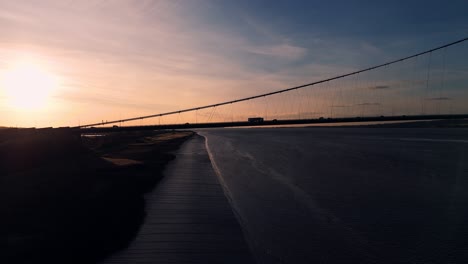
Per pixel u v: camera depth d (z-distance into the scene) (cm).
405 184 2339
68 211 1480
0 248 1077
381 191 2112
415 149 5144
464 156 4147
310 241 1261
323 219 1527
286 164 3494
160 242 1209
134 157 3628
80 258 1043
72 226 1302
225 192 2056
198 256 1106
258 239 1271
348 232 1363
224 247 1182
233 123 13512
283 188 2206
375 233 1353
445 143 6297
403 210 1678
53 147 3344
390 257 1135
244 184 2339
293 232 1354
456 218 1551
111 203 1656
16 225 1284
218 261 1074
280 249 1183
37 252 1060
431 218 1547
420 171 2945
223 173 2838
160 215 1533
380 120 13512
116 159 3325
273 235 1320
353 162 3619
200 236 1280
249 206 1734
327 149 5325
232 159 3984
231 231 1341
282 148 5625
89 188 1925
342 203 1812
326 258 1122
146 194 1941
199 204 1747
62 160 3191
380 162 3603
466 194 2028
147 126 11906
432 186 2264
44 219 1361
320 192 2084
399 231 1380
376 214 1612
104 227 1320
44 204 1565
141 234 1280
